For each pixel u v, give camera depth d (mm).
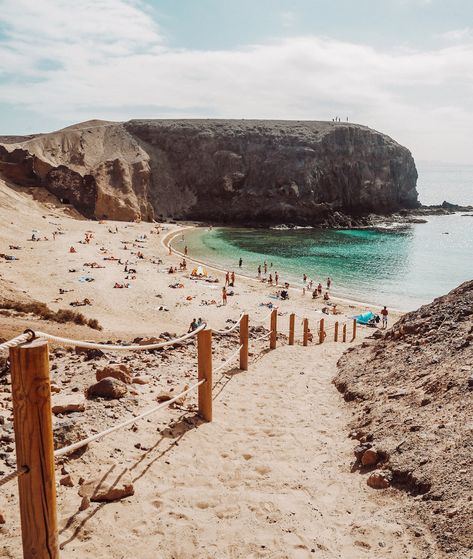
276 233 89125
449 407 5793
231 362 11070
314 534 3883
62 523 3773
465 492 3980
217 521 4082
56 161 100875
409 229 96312
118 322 25719
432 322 9898
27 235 61219
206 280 46188
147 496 4352
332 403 7980
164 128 114062
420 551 3488
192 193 108250
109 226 79688
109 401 6449
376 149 114250
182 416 6520
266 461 5426
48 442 2871
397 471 4688
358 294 45125
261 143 109000
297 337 23156
